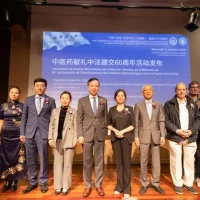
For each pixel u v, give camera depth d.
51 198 2.61
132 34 4.35
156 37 4.36
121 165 2.77
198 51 4.39
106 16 4.37
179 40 4.38
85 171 2.73
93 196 2.68
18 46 4.45
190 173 2.87
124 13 4.39
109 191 2.86
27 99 2.89
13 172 2.89
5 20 3.68
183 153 2.94
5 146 2.89
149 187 2.96
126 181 2.66
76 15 4.36
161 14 4.41
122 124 2.72
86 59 4.28
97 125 2.70
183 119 2.88
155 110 2.83
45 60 4.25
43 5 4.14
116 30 4.36
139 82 4.26
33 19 4.34
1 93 4.22
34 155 2.84
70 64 4.26
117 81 4.25
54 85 4.21
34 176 2.86
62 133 2.74
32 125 2.80
